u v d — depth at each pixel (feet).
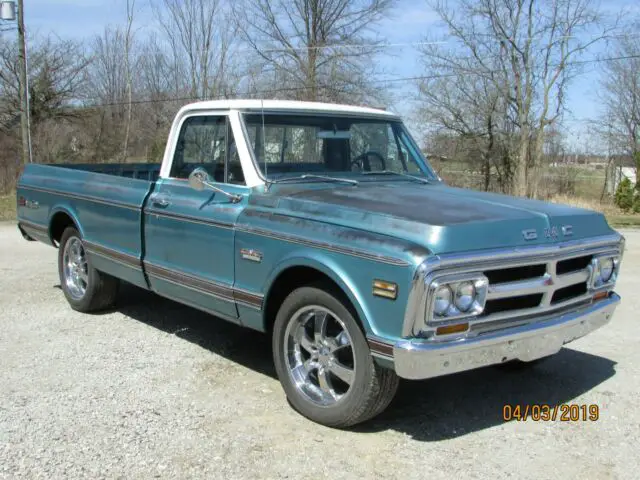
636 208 77.46
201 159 16.90
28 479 11.25
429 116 112.27
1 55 108.27
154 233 17.72
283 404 14.67
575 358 18.45
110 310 22.11
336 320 13.15
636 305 24.68
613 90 109.19
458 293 11.72
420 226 11.96
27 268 29.55
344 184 16.17
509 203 14.40
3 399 14.58
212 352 18.12
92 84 119.14
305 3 94.53
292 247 13.67
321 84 95.14
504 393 15.83
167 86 107.14
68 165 24.41
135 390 15.26
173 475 11.50
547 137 104.17
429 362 11.54
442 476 11.73
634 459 12.51
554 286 13.15
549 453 12.71
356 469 11.89
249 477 11.51
